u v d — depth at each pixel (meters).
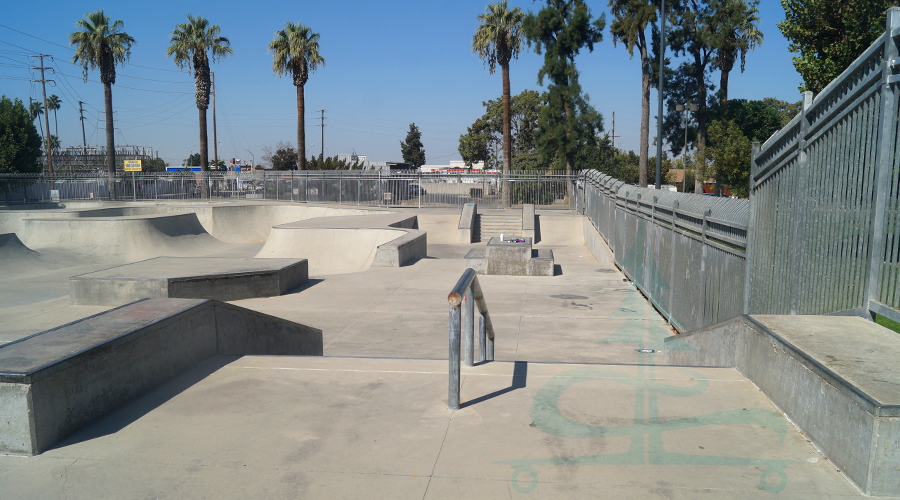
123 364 3.75
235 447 3.21
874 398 2.61
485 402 3.76
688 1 38.66
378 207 30.50
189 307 4.50
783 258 4.56
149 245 21.14
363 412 3.64
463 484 2.80
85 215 25.14
